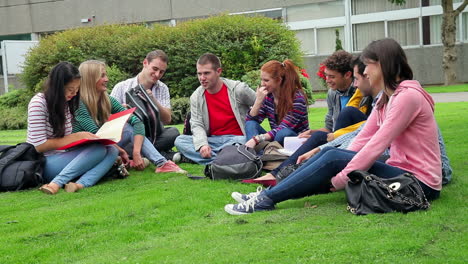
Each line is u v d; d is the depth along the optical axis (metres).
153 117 6.07
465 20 21.47
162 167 5.66
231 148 5.16
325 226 3.30
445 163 4.05
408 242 2.87
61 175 4.90
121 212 3.99
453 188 4.08
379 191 3.46
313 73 23.25
